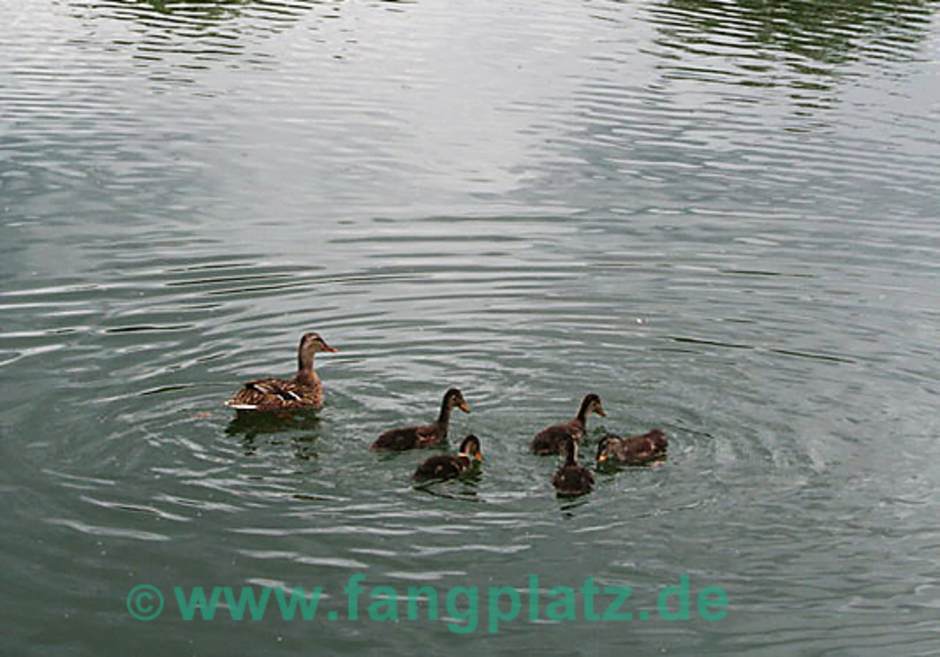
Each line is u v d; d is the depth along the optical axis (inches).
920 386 586.9
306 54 1202.6
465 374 589.6
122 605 414.0
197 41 1242.6
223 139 941.8
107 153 898.1
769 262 739.4
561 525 462.6
